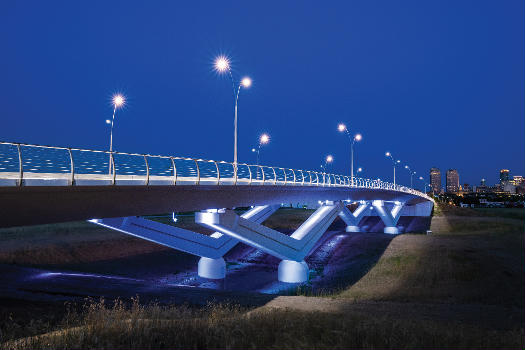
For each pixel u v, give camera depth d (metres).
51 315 20.19
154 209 24.95
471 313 25.59
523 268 44.62
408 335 13.73
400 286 39.09
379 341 12.51
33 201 17.72
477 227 91.06
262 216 54.03
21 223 17.52
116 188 21.41
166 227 41.88
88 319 15.88
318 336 13.42
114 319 15.10
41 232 54.06
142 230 39.91
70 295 27.20
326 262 56.06
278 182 40.03
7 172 21.09
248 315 18.78
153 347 11.12
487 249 54.12
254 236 38.78
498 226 89.75
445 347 12.60
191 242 43.72
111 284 32.00
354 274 46.97
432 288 38.06
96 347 10.86
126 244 52.78
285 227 82.56
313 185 45.47
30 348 10.95
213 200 30.84
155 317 16.66
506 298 34.69
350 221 80.31
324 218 52.75
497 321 23.50
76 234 54.19
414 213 119.94
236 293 30.06
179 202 27.19
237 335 12.47
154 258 50.59
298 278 44.38
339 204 58.12
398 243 61.72
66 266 43.66
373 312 23.89
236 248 59.31
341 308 24.92
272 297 28.81
